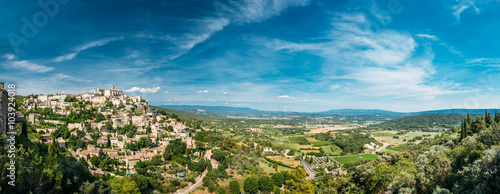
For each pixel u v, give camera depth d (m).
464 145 91.62
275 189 137.75
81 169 80.50
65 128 173.75
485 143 84.06
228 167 167.00
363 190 102.19
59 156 74.38
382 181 94.06
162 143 190.50
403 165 100.94
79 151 145.50
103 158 139.38
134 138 188.75
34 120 180.12
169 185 120.69
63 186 64.31
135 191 95.81
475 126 136.50
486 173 53.84
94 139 173.12
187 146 191.25
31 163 54.62
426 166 86.25
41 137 141.12
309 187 134.88
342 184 121.94
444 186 70.69
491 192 52.38
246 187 134.62
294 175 150.62
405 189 79.56
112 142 176.88
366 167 113.88
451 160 85.12
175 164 148.88
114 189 88.94
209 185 127.50
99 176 108.38
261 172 171.75
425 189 74.00
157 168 144.38
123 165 140.25
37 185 55.09
